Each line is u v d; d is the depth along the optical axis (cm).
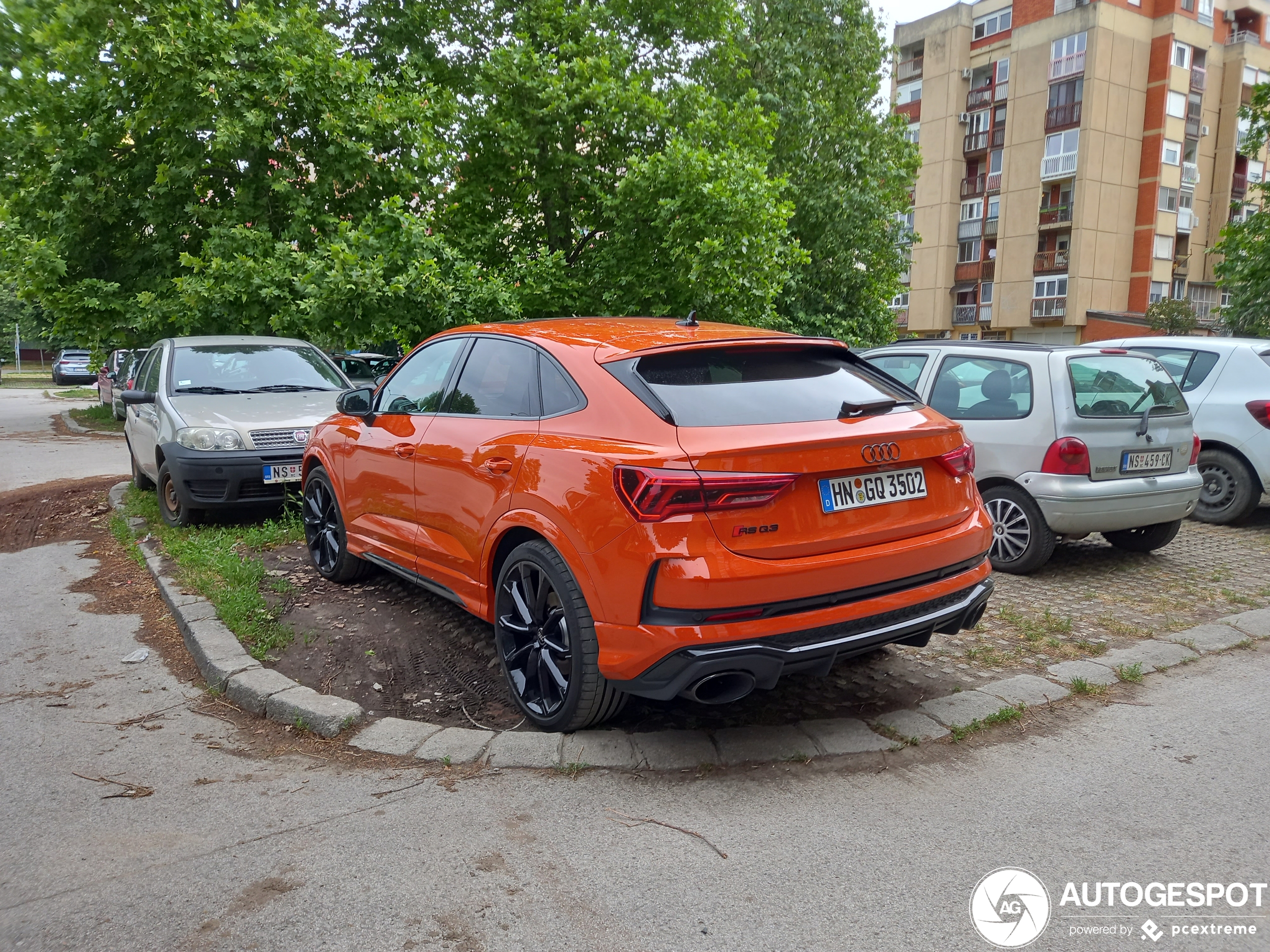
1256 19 4753
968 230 5072
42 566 687
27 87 1237
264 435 725
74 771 350
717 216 1330
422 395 488
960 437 378
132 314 1265
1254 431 781
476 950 239
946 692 411
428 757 353
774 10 2067
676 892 263
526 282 1383
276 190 1212
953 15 4953
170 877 275
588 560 331
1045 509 598
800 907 255
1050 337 4766
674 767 341
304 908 258
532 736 362
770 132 1577
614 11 1588
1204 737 366
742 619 312
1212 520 819
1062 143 4534
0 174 1317
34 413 2397
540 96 1388
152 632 520
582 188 1500
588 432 346
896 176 2177
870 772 338
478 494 402
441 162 1383
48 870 280
